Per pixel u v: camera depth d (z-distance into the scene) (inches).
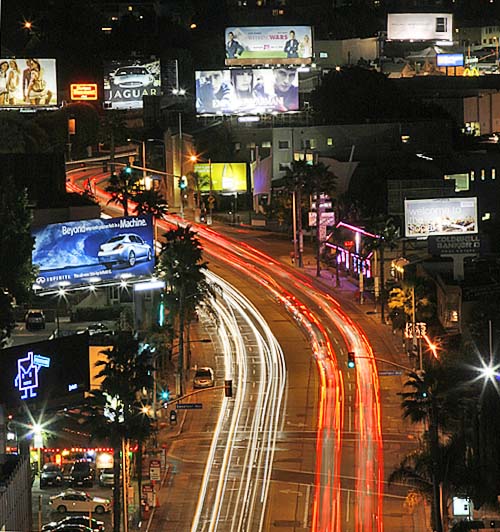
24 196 5241.1
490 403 3521.2
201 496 3917.3
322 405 4827.8
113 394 3550.7
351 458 4220.0
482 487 3171.8
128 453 3737.7
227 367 5408.5
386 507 3742.6
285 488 3951.8
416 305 5447.8
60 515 3737.7
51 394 4087.1
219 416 4741.6
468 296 4943.4
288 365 5403.5
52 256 5590.6
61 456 4018.2
